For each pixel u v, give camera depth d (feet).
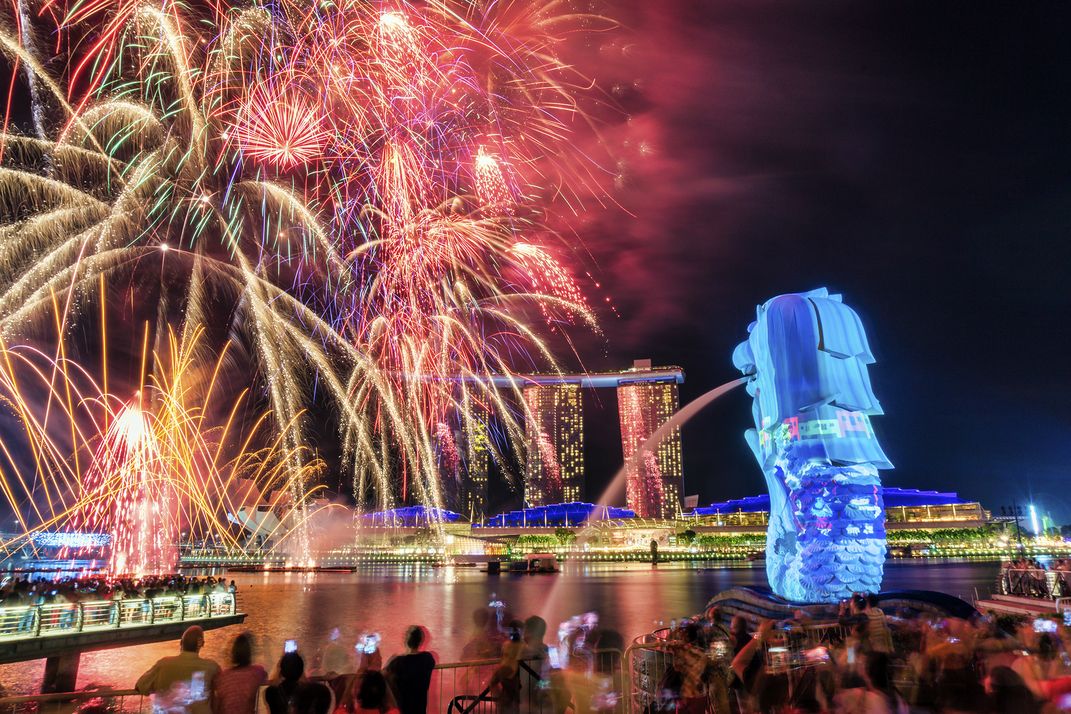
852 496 80.69
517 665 35.45
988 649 35.99
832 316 84.84
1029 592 88.02
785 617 70.33
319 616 182.19
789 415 84.07
